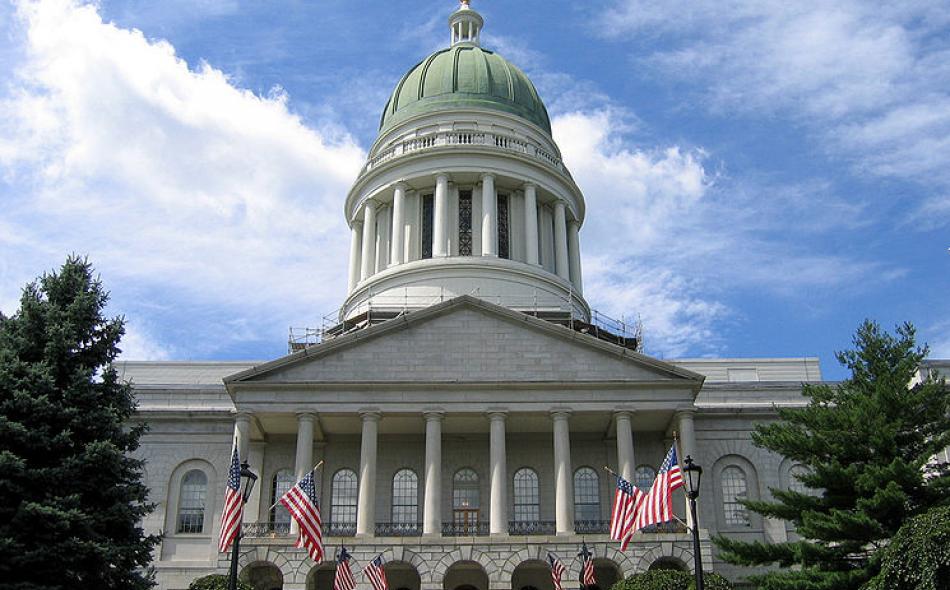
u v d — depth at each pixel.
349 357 46.69
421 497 48.72
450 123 67.69
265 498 48.84
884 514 33.19
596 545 42.84
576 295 63.44
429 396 45.69
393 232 63.44
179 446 51.44
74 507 32.28
